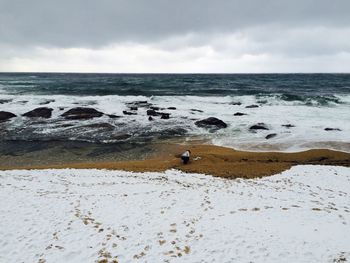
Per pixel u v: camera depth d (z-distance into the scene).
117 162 20.77
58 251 9.32
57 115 34.59
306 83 89.50
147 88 67.38
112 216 11.42
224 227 10.77
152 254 9.30
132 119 33.75
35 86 70.38
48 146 25.06
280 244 9.67
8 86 69.88
